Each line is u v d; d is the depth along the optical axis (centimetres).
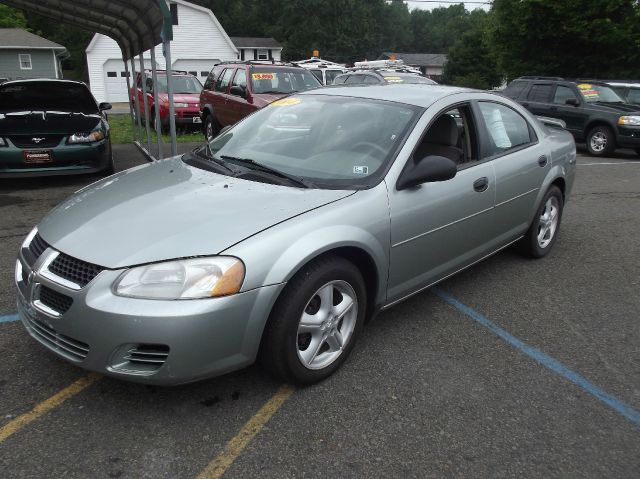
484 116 406
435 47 10056
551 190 485
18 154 693
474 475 230
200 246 245
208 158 365
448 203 348
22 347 313
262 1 7056
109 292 236
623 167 1065
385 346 334
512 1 2017
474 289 429
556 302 409
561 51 2034
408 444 247
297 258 257
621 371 316
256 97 1029
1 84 843
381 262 306
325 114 372
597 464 240
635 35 1866
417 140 334
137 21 823
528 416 271
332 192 298
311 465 231
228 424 254
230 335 245
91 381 283
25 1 843
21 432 243
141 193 303
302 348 281
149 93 1480
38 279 257
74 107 866
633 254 525
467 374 306
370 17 7194
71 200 318
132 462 228
